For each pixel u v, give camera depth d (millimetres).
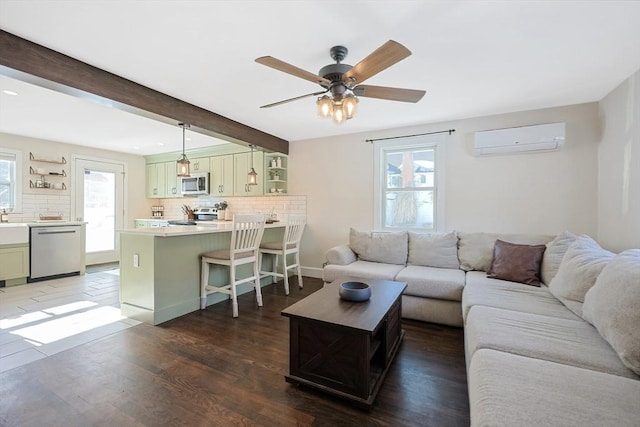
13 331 2615
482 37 1952
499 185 3512
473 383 1201
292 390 1816
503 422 913
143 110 2734
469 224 3658
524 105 3217
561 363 1289
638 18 1754
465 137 3670
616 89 2738
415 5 1642
